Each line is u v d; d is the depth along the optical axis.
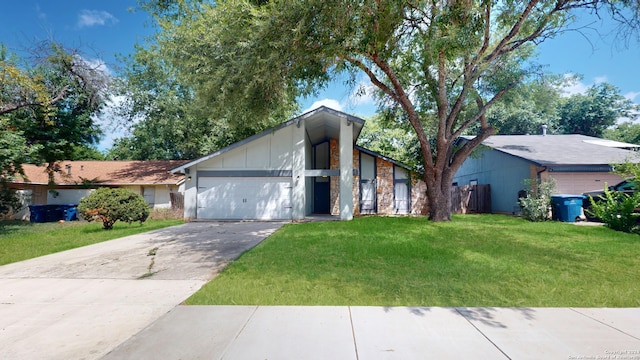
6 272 6.19
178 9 13.29
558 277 5.41
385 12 7.48
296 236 10.12
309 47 8.02
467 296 4.58
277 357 2.93
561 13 10.77
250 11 7.53
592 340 3.23
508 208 17.72
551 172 14.73
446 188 14.09
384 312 3.99
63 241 10.08
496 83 13.55
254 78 8.12
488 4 7.54
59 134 17.53
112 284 5.33
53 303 4.44
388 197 19.59
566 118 32.56
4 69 12.59
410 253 7.32
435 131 16.86
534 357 2.91
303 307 4.17
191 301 4.43
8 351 3.10
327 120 17.11
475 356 2.93
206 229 12.70
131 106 22.77
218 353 3.01
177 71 12.96
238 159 16.45
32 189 20.28
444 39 7.39
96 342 3.27
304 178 16.33
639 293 4.66
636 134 30.27
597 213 11.73
